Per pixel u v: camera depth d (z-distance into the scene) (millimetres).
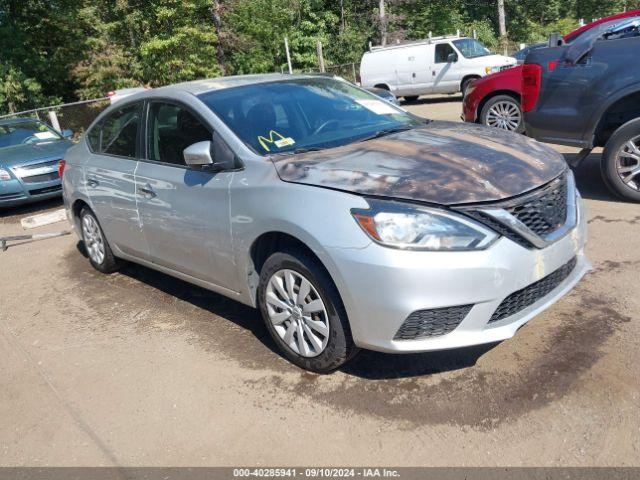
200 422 3141
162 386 3521
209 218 3760
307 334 3361
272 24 30438
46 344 4266
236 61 29891
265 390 3354
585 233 3514
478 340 2965
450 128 4098
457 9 38938
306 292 3293
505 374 3227
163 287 5094
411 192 2951
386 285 2871
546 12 42375
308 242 3096
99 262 5484
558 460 2590
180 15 23156
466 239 2869
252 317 4305
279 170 3393
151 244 4488
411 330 2951
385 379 3320
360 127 4098
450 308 2914
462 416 2936
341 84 4730
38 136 9859
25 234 7531
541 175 3258
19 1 21953
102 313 4684
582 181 6793
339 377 3391
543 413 2887
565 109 5934
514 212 2998
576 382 3084
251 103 4043
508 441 2734
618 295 3959
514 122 9258
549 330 3619
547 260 3090
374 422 2973
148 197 4305
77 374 3779
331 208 3039
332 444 2854
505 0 40906
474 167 3199
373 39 32625
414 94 19469
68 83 24594
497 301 2938
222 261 3789
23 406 3490
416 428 2893
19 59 21781
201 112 3957
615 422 2770
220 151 3740
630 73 5457
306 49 31422
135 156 4590
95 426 3213
